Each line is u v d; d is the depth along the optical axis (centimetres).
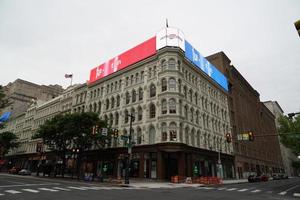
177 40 4075
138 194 1691
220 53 6425
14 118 8581
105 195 1579
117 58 5025
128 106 4384
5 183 2334
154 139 3775
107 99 4959
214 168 4597
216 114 5219
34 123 7250
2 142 6812
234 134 5975
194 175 3847
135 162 3875
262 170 7688
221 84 5762
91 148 4878
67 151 4681
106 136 4094
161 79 3928
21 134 7738
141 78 4366
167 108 3694
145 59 4334
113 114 4656
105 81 5159
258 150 7781
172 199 1427
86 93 5625
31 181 2806
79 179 3797
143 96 4162
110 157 4372
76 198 1383
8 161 7850
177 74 3856
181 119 3716
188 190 2162
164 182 3256
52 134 4200
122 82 4691
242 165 5969
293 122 4975
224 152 5194
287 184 3538
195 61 4634
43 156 6172
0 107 3070
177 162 3647
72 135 3953
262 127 9012
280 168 10606
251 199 1504
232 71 6819
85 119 3903
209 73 5219
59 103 6444
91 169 4738
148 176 3628
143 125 3969
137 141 4006
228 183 3556
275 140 11119
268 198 1589
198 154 4047
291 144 4934
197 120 4369
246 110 7412
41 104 7550
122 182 3066
